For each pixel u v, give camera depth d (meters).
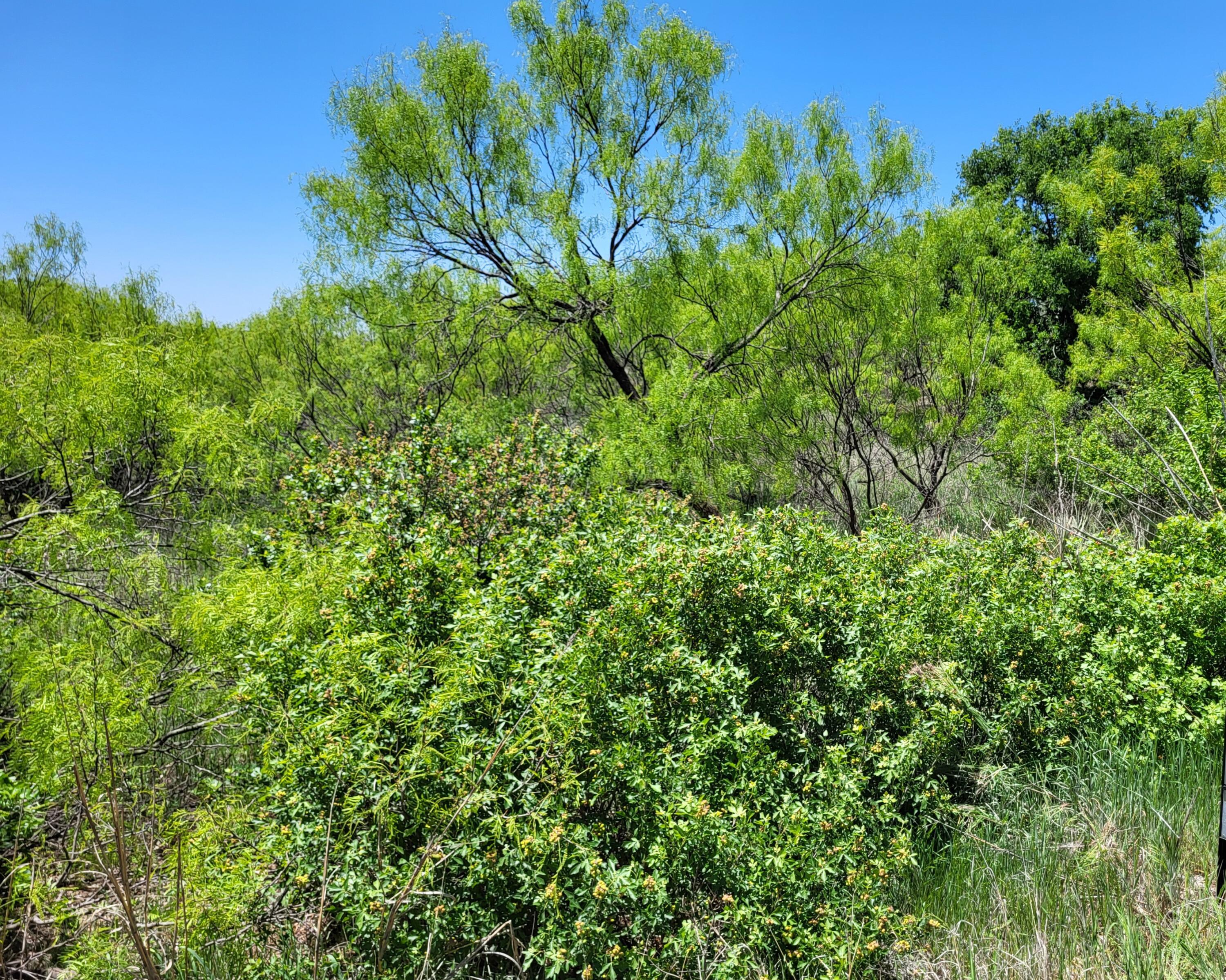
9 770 3.39
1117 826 3.59
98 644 3.66
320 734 2.93
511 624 3.43
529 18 7.57
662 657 3.34
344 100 7.14
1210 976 2.67
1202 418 6.76
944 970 2.87
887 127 7.24
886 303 7.64
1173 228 8.23
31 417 3.84
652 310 7.38
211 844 2.96
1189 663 4.43
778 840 2.87
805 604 3.92
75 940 2.91
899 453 9.42
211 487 4.67
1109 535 5.91
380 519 4.68
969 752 4.06
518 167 7.48
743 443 7.17
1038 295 14.84
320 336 9.28
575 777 2.82
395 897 2.62
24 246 10.15
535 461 5.84
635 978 2.53
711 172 7.49
